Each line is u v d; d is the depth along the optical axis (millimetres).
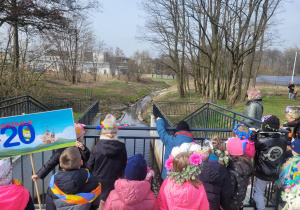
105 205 2141
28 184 5812
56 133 2648
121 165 2805
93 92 29000
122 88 37500
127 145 13383
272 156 2961
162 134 3178
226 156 2568
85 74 45875
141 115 22484
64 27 16344
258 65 19062
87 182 2303
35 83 12766
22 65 12406
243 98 18469
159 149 10688
